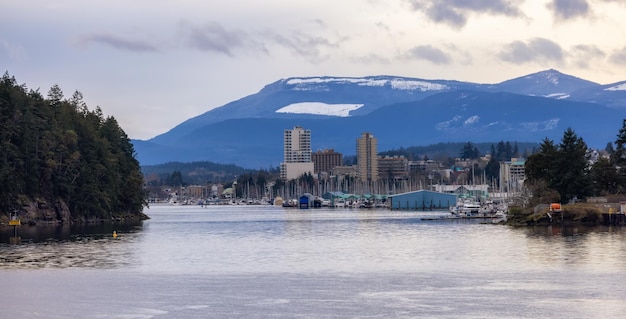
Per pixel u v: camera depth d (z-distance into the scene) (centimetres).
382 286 17538
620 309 14838
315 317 14550
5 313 15150
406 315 14562
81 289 17488
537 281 17875
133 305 15750
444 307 15162
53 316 14888
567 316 14325
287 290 17200
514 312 14675
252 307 15450
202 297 16500
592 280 17925
